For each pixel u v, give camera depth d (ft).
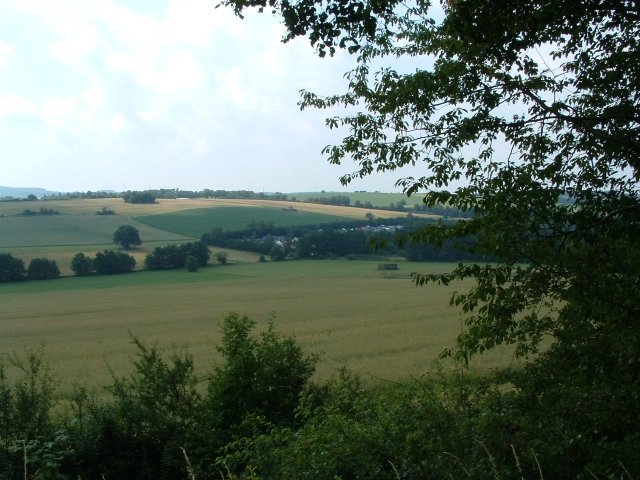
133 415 34.24
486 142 19.57
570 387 15.43
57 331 131.95
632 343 13.79
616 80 18.76
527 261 16.11
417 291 208.85
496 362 59.36
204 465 33.58
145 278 275.39
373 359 76.59
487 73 19.13
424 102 19.12
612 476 12.81
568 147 19.03
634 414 14.11
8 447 28.14
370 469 17.53
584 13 17.78
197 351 93.25
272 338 39.34
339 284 243.40
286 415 35.96
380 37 21.57
